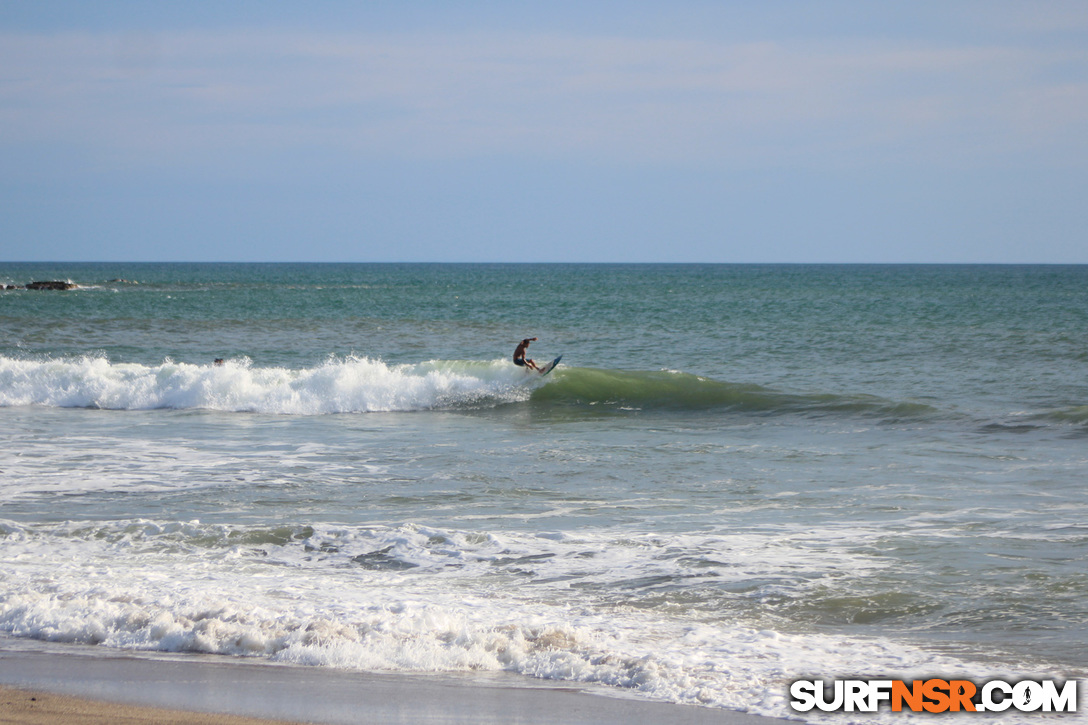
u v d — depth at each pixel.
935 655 26.42
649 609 30.47
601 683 24.50
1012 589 32.09
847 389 94.56
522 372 91.69
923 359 120.12
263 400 85.69
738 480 52.25
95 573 33.84
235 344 139.88
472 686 24.17
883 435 68.38
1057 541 38.25
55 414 80.19
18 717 21.42
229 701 22.72
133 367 93.50
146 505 45.88
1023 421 71.00
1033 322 182.50
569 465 56.94
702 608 30.58
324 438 68.25
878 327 171.50
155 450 62.28
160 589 31.73
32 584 32.06
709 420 78.19
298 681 24.33
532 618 29.27
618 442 66.25
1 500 46.81
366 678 24.67
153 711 21.95
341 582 33.34
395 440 67.31
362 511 44.84
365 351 131.88
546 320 194.00
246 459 59.06
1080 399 86.00
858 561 35.62
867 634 28.23
